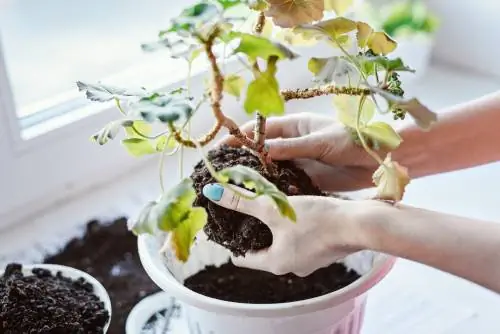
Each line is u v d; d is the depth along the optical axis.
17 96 0.82
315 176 0.69
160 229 0.50
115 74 0.90
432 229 0.55
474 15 1.12
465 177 0.96
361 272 0.65
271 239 0.60
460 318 0.75
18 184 0.80
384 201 0.59
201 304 0.56
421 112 0.50
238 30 0.56
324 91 0.57
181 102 0.50
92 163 0.87
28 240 0.81
